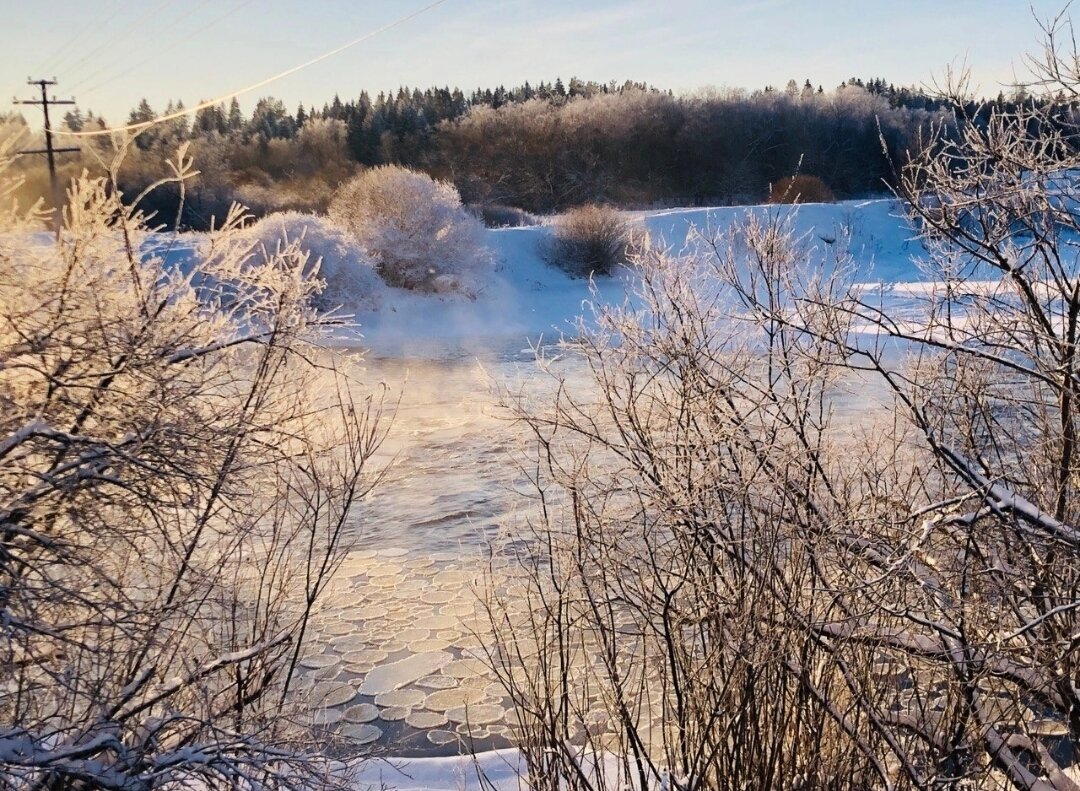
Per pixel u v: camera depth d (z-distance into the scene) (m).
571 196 73.38
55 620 3.96
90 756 3.74
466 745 7.07
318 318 5.25
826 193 43.06
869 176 64.38
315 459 5.57
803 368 5.07
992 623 4.82
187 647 4.70
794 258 5.12
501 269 37.56
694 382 4.86
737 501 4.64
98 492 3.97
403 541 11.30
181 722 4.31
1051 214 4.88
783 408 5.11
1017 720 4.96
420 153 83.12
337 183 72.69
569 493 4.69
